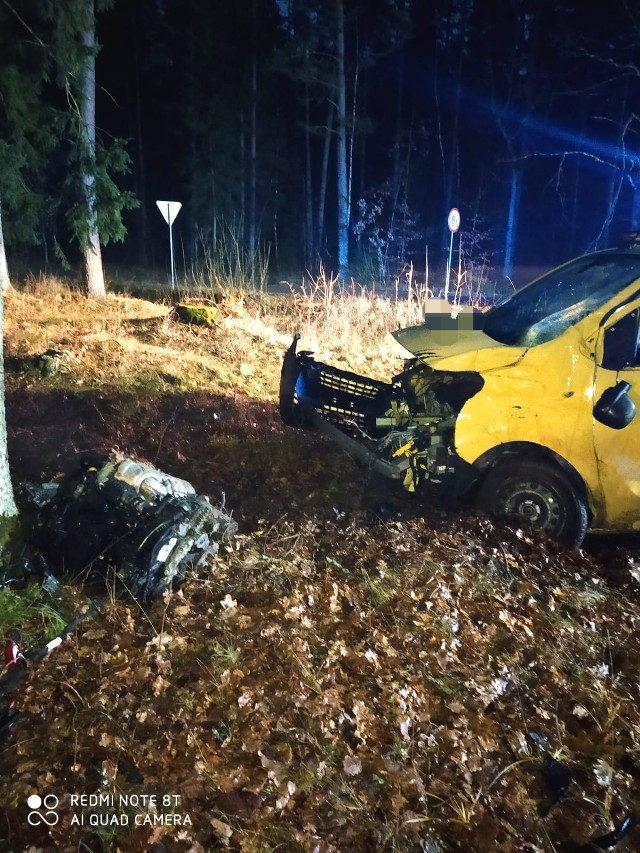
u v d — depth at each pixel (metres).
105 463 4.18
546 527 4.86
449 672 3.51
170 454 6.05
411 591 4.10
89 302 13.04
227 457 6.05
